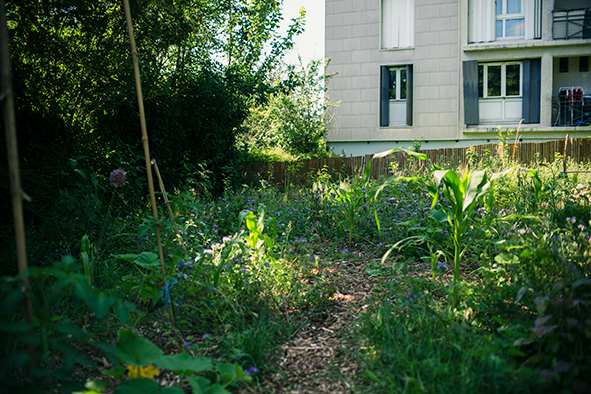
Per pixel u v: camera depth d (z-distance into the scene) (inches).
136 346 64.0
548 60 481.7
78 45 257.8
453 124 503.8
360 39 527.8
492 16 499.8
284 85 419.8
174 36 278.1
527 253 96.5
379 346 81.9
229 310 98.2
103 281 114.0
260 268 111.2
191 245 140.9
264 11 399.9
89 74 259.0
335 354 85.1
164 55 324.8
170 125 321.4
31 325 52.1
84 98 271.0
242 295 105.1
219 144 377.1
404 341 81.6
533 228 132.0
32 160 187.0
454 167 334.6
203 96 344.8
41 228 146.9
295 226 187.0
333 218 195.9
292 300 108.3
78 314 96.5
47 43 220.8
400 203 207.6
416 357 76.6
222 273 111.6
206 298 101.7
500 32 501.0
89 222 149.4
